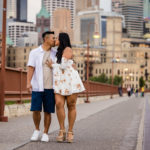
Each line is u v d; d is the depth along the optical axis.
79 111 20.14
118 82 175.12
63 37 8.15
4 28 13.06
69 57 8.08
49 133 9.51
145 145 7.66
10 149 6.94
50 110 8.17
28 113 16.53
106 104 31.27
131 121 13.78
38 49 8.23
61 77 8.07
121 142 8.12
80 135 9.21
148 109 23.28
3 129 10.34
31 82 8.21
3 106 12.90
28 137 8.69
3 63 12.94
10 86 15.31
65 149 7.07
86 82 35.75
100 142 8.06
